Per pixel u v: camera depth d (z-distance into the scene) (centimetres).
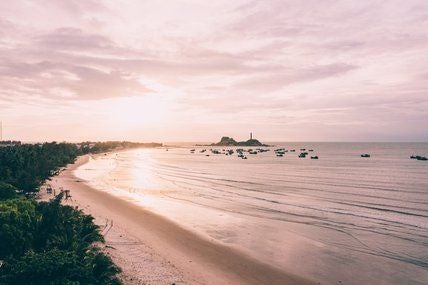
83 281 1736
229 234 3434
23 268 1652
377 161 17800
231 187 7425
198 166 14212
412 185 8119
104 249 2547
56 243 2158
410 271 2583
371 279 2414
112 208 4412
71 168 10312
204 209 4750
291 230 3709
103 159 16662
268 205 5266
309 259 2784
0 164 5378
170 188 6950
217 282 2202
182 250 2808
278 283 2272
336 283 2323
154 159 19388
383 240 3422
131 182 7719
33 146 10256
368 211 4966
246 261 2653
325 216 4544
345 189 7338
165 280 2125
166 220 3903
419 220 4394
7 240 2120
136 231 3288
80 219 2867
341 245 3222
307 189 7262
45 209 2694
